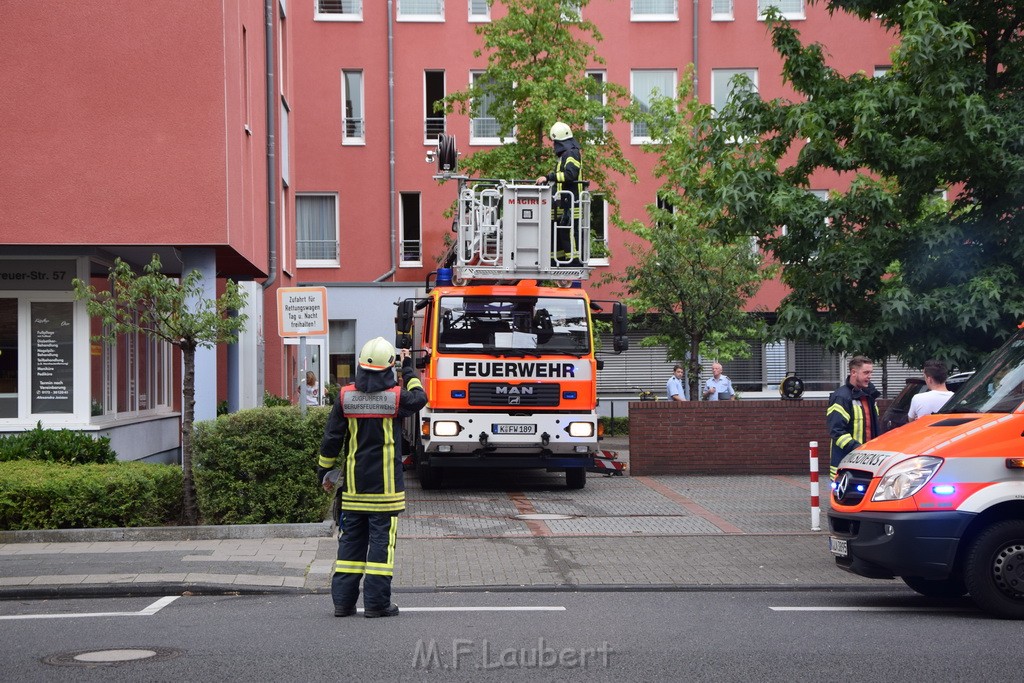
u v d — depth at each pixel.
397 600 9.98
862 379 13.14
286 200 29.62
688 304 27.73
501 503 17.34
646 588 10.67
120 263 13.62
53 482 13.07
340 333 36.34
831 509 10.00
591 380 18.59
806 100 16.77
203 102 16.70
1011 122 14.41
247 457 13.41
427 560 12.06
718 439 21.53
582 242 18.45
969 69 14.71
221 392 25.12
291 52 29.97
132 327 13.63
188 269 17.19
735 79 16.69
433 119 37.34
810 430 21.62
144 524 13.31
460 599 10.04
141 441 19.86
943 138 14.89
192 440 13.62
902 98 14.75
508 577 11.09
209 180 16.70
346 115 37.31
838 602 9.96
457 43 37.28
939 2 14.90
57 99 16.50
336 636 8.23
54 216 16.48
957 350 15.04
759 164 16.47
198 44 16.69
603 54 37.47
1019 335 10.44
